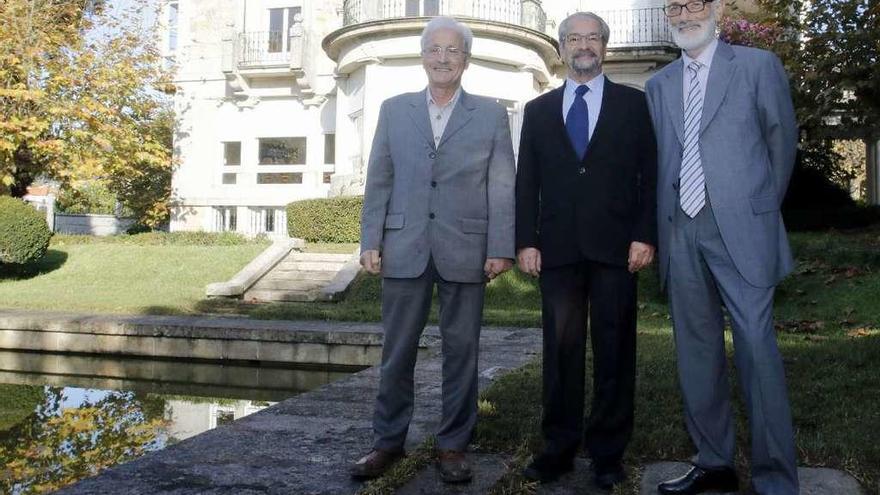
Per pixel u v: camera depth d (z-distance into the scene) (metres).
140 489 2.55
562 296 2.69
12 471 3.77
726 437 2.61
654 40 16.89
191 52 19.64
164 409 5.50
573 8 17.30
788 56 9.33
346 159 16.28
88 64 15.52
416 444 3.13
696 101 2.58
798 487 2.41
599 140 2.66
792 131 2.52
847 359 4.72
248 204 18.83
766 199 2.48
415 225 2.80
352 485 2.63
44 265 12.70
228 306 9.57
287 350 7.20
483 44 14.44
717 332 2.62
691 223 2.56
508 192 2.80
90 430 4.72
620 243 2.63
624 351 2.65
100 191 32.06
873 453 2.80
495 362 5.28
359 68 15.52
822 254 9.16
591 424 2.68
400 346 2.82
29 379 6.96
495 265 2.75
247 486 2.60
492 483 2.66
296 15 18.42
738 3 13.84
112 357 7.68
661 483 2.58
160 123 19.78
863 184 18.27
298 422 3.55
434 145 2.83
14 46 14.08
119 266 12.38
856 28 8.79
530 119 2.81
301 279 10.85
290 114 18.97
